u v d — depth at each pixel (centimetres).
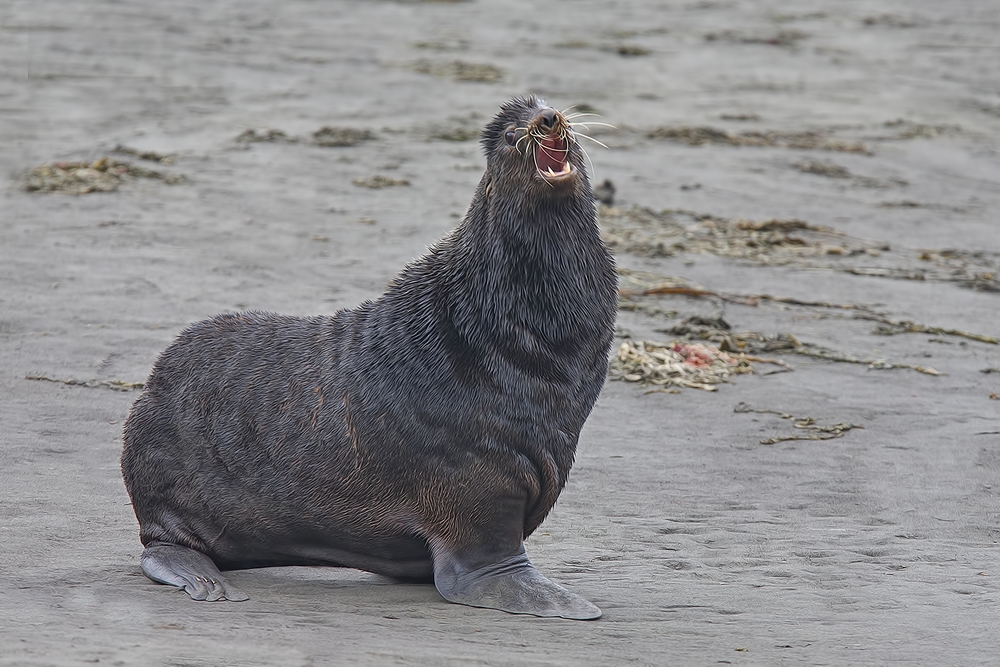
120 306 4581
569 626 2152
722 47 13400
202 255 5353
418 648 1977
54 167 6719
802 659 2034
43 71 9538
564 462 2289
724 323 4812
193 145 7581
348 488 2278
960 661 2050
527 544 2736
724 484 3250
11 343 4091
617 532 2845
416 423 2231
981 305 5447
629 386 4078
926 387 4247
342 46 11519
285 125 8338
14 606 2095
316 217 6141
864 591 2462
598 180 7419
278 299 4806
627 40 13312
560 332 2245
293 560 2405
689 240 6178
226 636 1983
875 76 12412
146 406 2427
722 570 2595
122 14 12131
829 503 3138
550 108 2202
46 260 5128
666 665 1977
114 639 1928
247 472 2341
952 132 9881
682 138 8838
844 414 3906
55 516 2723
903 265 6075
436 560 2292
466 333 2242
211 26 11975
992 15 16675
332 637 2009
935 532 2941
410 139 8100
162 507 2414
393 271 5309
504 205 2244
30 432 3325
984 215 7400
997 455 3578
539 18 14162
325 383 2303
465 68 10862
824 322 5006
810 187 7712
